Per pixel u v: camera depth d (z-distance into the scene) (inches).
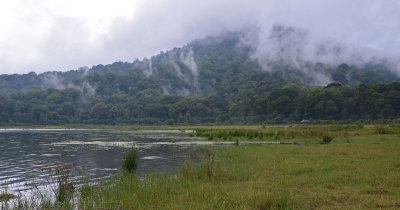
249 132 1956.2
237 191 435.5
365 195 409.4
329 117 4633.4
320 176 530.9
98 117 6328.7
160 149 1246.3
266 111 5561.0
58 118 6161.4
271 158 784.9
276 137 1631.4
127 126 5531.5
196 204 371.6
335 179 503.2
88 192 470.6
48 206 412.5
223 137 1777.8
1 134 2913.4
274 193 396.8
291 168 617.9
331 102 4635.8
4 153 1170.6
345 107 4628.4
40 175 705.6
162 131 3499.0
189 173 568.4
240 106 6107.3
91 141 1807.3
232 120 5684.1
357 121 4249.5
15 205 425.7
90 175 682.8
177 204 377.1
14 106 5974.4
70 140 1921.8
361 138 1443.2
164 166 790.5
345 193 421.7
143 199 403.5
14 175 708.0
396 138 1382.9
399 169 579.8
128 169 629.0
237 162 730.8
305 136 1696.6
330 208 357.4
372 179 497.0
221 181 516.7
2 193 515.2
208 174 562.3
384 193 421.1
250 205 364.8
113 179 588.7
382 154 801.6
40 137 2315.5
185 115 6092.5
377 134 1742.1
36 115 5964.6
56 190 505.4
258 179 530.6
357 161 690.8
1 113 5757.9
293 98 5497.1
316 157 781.3
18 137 2332.7
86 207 383.2
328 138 1296.8
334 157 772.0
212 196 406.0
